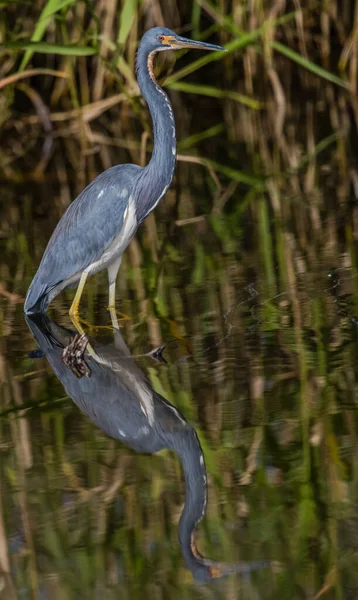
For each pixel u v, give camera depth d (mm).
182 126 20953
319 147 18562
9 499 7070
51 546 6477
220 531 6543
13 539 6590
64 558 6340
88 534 6562
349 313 10461
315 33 22297
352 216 14195
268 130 20094
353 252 12562
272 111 21125
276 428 7953
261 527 6547
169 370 9227
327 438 7746
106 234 11289
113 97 18859
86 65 20781
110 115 21375
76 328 10695
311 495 6910
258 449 7629
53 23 19484
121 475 7371
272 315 10570
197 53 22453
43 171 18406
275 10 19766
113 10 18391
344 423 7973
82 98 19953
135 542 6473
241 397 8555
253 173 17297
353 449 7551
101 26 18859
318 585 5898
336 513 6691
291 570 6031
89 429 8203
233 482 7164
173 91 22844
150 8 19594
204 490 7074
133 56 19172
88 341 10156
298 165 17531
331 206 14828
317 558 6180
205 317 10664
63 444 7941
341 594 5785
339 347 9555
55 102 20766
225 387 8758
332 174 16750
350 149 18203
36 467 7547
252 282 11711
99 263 11414
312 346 9617
